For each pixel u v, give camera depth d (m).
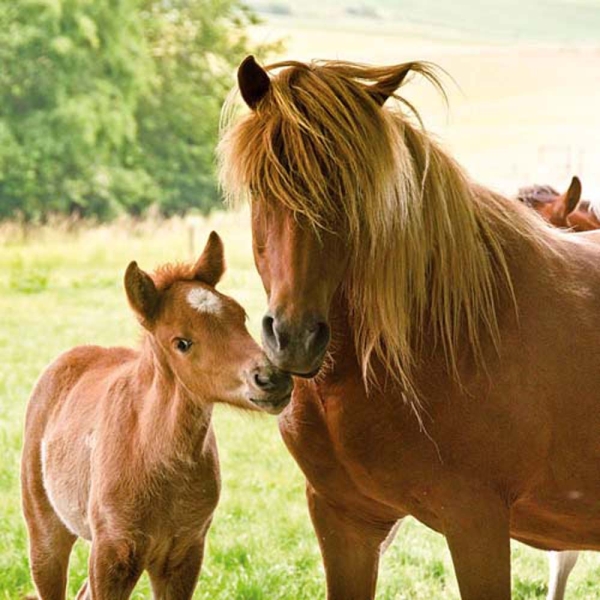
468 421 6.05
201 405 7.19
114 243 39.78
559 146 50.62
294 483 13.38
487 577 6.09
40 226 45.22
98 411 7.81
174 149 52.81
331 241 5.65
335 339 6.17
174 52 55.59
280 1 98.44
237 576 10.09
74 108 47.34
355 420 6.18
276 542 11.17
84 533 7.98
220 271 7.47
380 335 6.05
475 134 54.28
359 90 5.81
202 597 9.71
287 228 5.62
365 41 81.06
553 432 6.18
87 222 47.47
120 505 7.37
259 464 14.25
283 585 9.96
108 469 7.45
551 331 6.19
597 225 11.12
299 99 5.73
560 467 6.23
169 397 7.29
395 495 6.31
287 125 5.65
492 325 6.12
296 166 5.60
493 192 6.58
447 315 6.06
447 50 78.75
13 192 46.88
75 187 47.72
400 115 6.21
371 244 5.79
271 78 5.89
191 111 53.38
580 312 6.29
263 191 5.67
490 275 6.22
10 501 12.27
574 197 10.12
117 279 32.88
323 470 6.55
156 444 7.29
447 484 6.11
